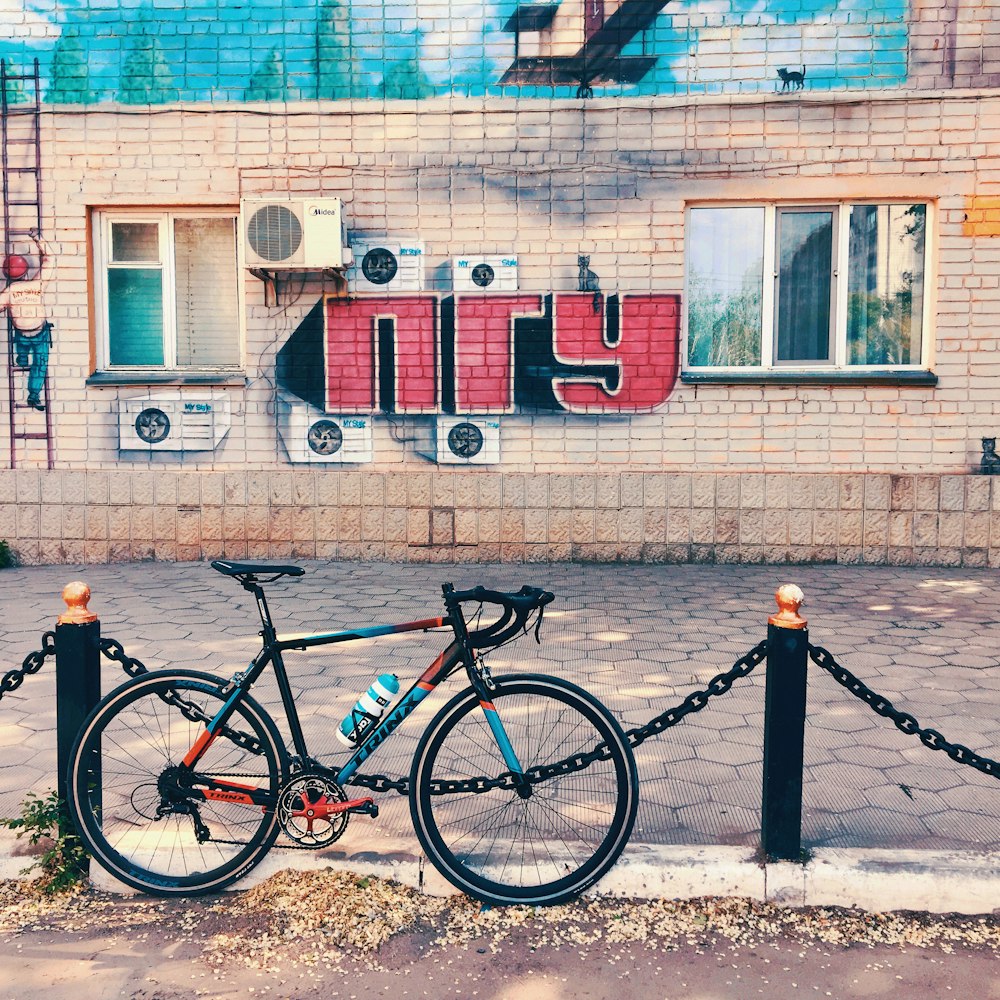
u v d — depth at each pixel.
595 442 8.45
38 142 8.41
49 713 4.54
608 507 8.44
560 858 3.12
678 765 3.93
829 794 3.63
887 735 4.25
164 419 8.59
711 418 8.38
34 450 8.62
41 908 3.04
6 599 7.08
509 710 3.10
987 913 2.98
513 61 8.23
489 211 8.34
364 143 8.32
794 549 8.37
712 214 8.41
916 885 2.99
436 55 8.26
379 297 8.43
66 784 3.15
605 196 8.28
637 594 7.17
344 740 3.11
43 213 8.47
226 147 8.38
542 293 8.37
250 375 8.54
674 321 8.34
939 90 8.04
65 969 2.71
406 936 2.87
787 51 8.12
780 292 8.45
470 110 8.27
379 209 8.36
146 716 3.52
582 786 3.23
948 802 3.56
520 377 8.44
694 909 3.00
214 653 5.52
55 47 8.35
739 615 6.48
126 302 8.71
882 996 2.58
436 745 3.06
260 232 7.91
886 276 8.36
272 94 8.33
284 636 5.87
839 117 8.12
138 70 8.34
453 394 8.47
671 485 8.38
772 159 8.18
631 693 4.81
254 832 3.15
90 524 8.62
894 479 8.25
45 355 8.55
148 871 3.13
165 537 8.62
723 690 3.14
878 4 8.03
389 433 8.53
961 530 8.23
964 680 5.05
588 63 8.21
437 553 8.54
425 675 3.15
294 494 8.56
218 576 7.94
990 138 8.03
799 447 8.34
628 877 3.07
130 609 6.69
